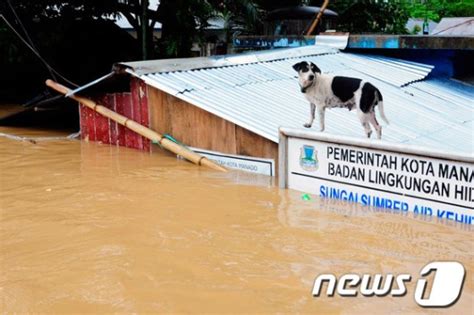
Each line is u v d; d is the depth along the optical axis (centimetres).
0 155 817
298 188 608
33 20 1441
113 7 1488
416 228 486
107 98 879
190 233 488
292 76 933
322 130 630
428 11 2212
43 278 403
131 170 719
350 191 561
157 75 820
